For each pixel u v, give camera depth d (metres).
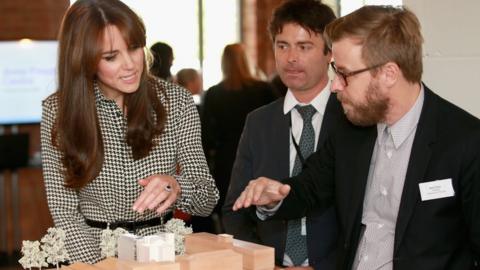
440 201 1.75
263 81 4.77
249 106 4.70
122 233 1.74
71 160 2.05
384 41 1.72
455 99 2.75
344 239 1.93
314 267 2.23
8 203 6.45
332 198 2.09
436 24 2.74
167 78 4.79
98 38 1.93
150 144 2.10
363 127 1.95
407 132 1.82
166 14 7.94
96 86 2.09
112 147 2.10
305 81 2.27
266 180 1.94
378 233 1.87
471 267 1.79
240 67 4.69
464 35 2.71
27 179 6.48
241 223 2.38
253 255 1.66
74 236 2.05
